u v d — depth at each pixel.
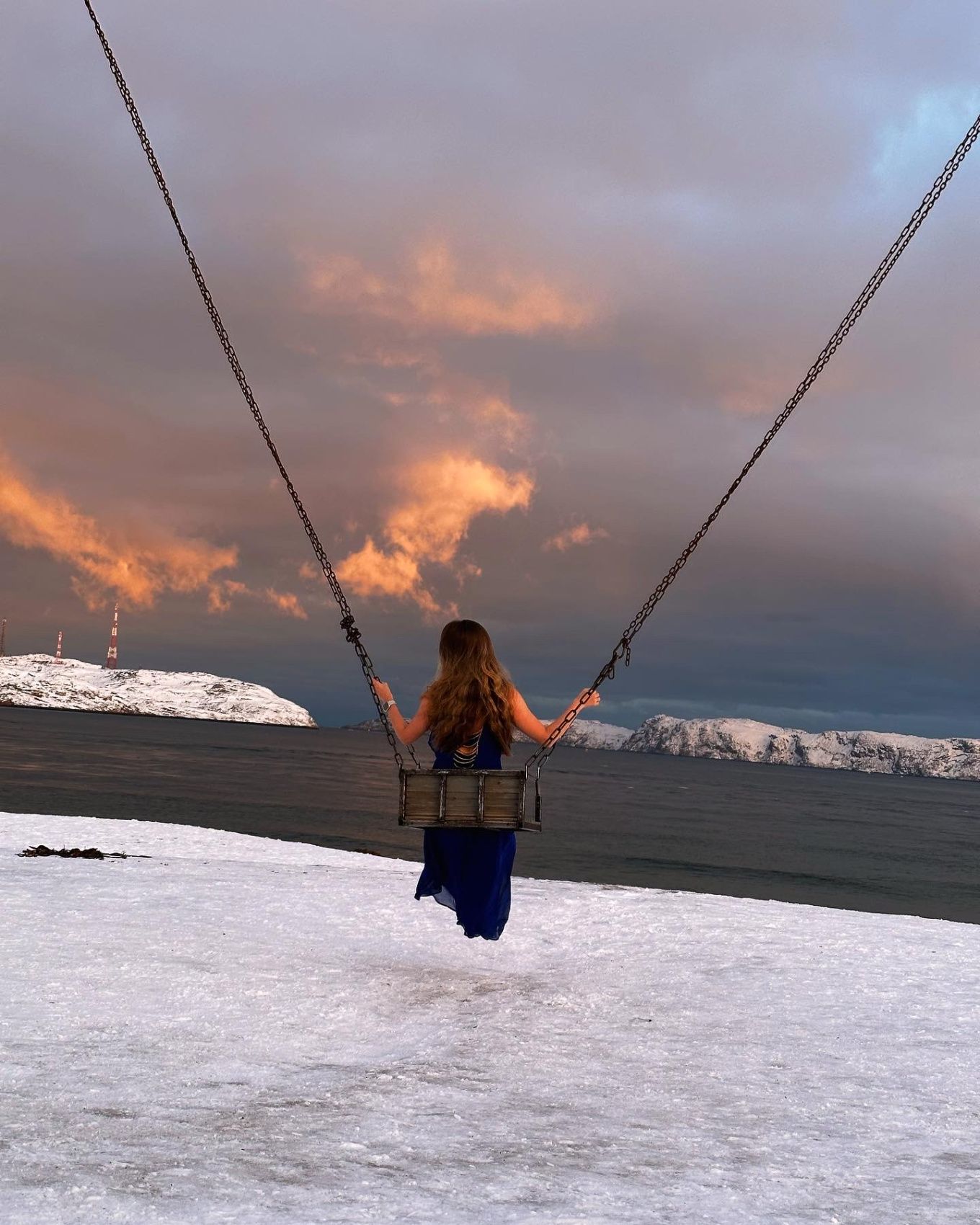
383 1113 3.47
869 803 154.50
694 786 173.00
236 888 9.23
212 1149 2.99
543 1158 3.06
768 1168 3.08
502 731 5.22
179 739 196.38
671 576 5.73
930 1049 4.86
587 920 8.81
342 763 146.88
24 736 151.25
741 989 6.23
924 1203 2.81
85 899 8.01
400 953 6.90
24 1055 3.96
